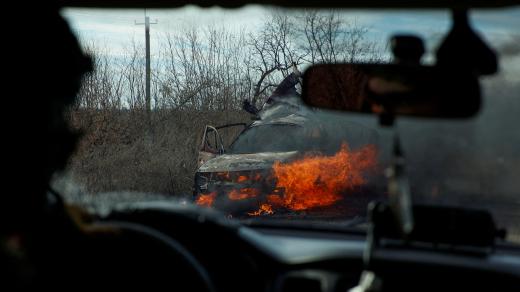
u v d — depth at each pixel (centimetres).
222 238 270
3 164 193
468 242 257
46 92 204
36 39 202
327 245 297
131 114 2425
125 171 2180
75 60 222
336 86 283
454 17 261
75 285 222
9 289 183
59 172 221
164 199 288
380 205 255
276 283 264
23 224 196
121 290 237
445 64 258
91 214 260
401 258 249
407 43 258
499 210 288
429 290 247
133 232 242
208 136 1906
